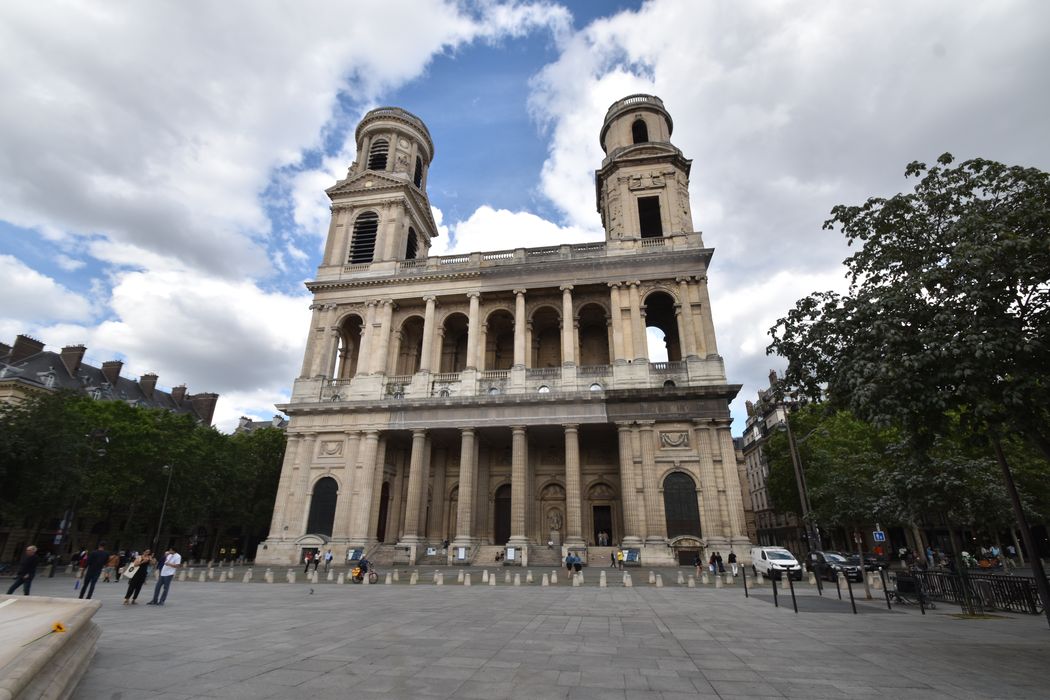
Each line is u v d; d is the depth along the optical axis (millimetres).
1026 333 10781
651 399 42281
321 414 47562
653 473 40844
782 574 30625
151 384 82062
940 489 19172
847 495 46094
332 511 44938
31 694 5988
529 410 43656
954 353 10852
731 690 8117
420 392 47375
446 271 50531
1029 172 11906
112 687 7914
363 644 11523
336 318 52188
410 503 43469
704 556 38125
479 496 47719
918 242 13445
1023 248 10789
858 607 18812
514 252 51594
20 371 60469
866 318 13008
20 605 8781
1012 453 38312
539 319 53312
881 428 11859
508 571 35250
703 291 46031
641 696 7770
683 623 14945
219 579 32656
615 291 47438
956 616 16656
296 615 16281
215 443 63250
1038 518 39125
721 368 43250
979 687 8320
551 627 14062
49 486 34531
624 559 37844
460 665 9586
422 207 60438
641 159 52531
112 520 63750
